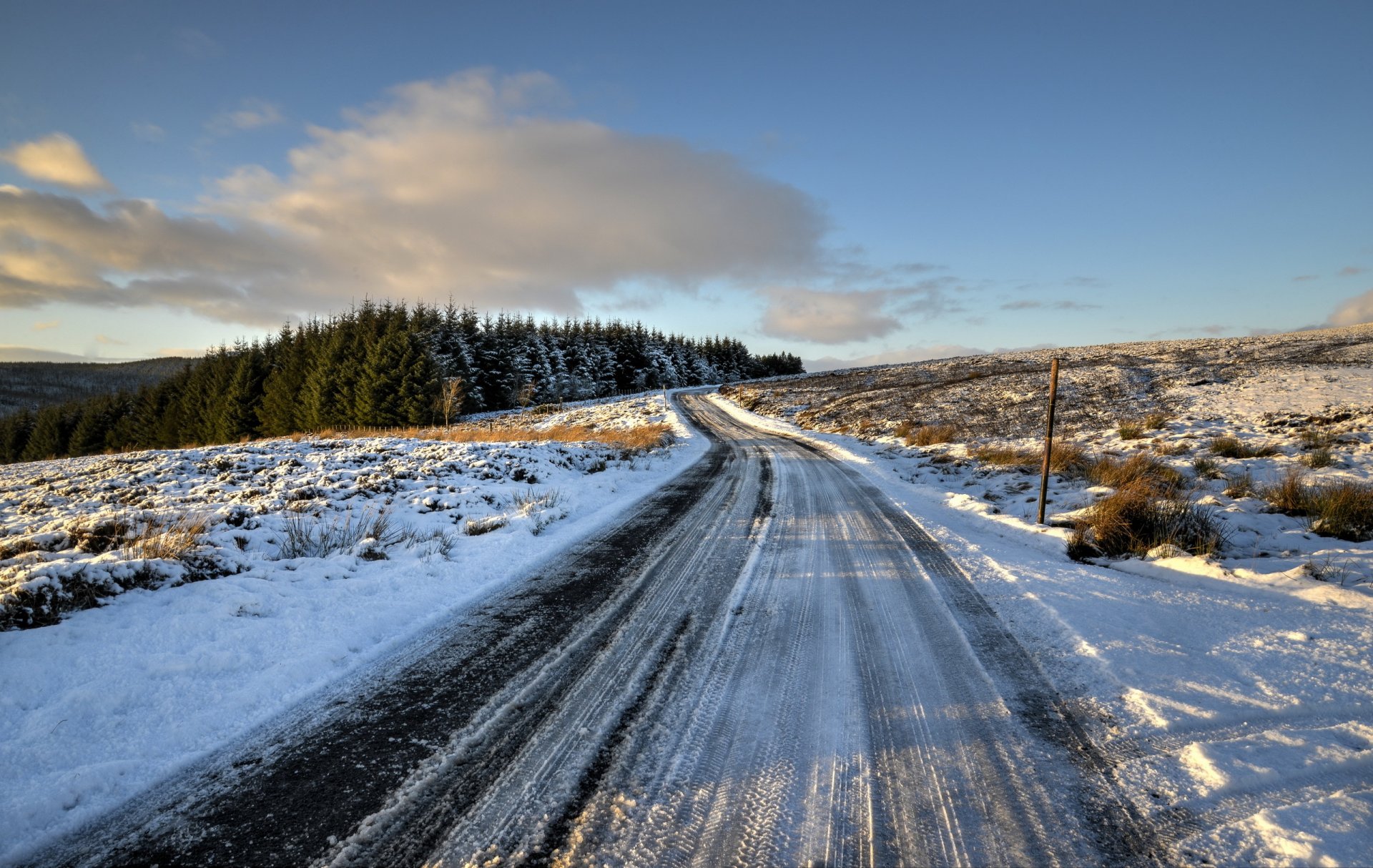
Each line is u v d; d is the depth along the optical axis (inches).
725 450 745.0
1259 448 414.3
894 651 148.5
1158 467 362.6
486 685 133.6
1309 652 139.9
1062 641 151.4
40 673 124.3
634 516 334.0
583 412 1744.6
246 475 403.2
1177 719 112.3
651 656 148.1
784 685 131.2
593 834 85.0
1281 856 77.9
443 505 322.3
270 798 95.1
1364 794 89.0
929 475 480.4
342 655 147.9
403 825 88.0
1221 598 179.8
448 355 2079.2
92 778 96.6
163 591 172.4
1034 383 1162.6
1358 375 840.3
